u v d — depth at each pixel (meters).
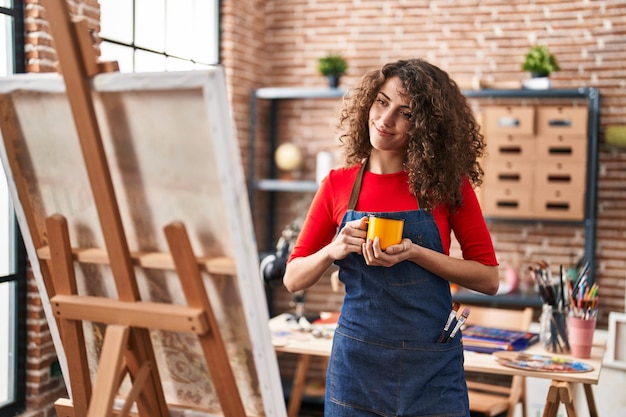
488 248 2.25
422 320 2.21
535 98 5.26
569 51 5.14
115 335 1.73
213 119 1.54
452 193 2.22
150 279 1.76
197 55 5.00
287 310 5.66
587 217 4.93
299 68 5.68
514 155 4.94
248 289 1.63
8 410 3.46
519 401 3.96
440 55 5.39
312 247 2.37
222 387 1.75
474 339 3.20
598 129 4.92
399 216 2.23
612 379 3.74
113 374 1.71
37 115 1.76
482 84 4.90
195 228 1.68
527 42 5.22
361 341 2.24
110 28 4.11
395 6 5.45
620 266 5.04
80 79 1.63
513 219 5.00
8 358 3.50
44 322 3.56
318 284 5.59
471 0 5.31
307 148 5.70
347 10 5.55
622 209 5.03
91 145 1.65
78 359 1.85
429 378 2.20
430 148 2.18
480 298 4.84
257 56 5.62
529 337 3.27
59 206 1.84
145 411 1.88
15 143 1.83
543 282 3.12
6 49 3.40
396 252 2.10
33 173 1.84
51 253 1.82
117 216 1.70
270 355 1.69
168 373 1.88
